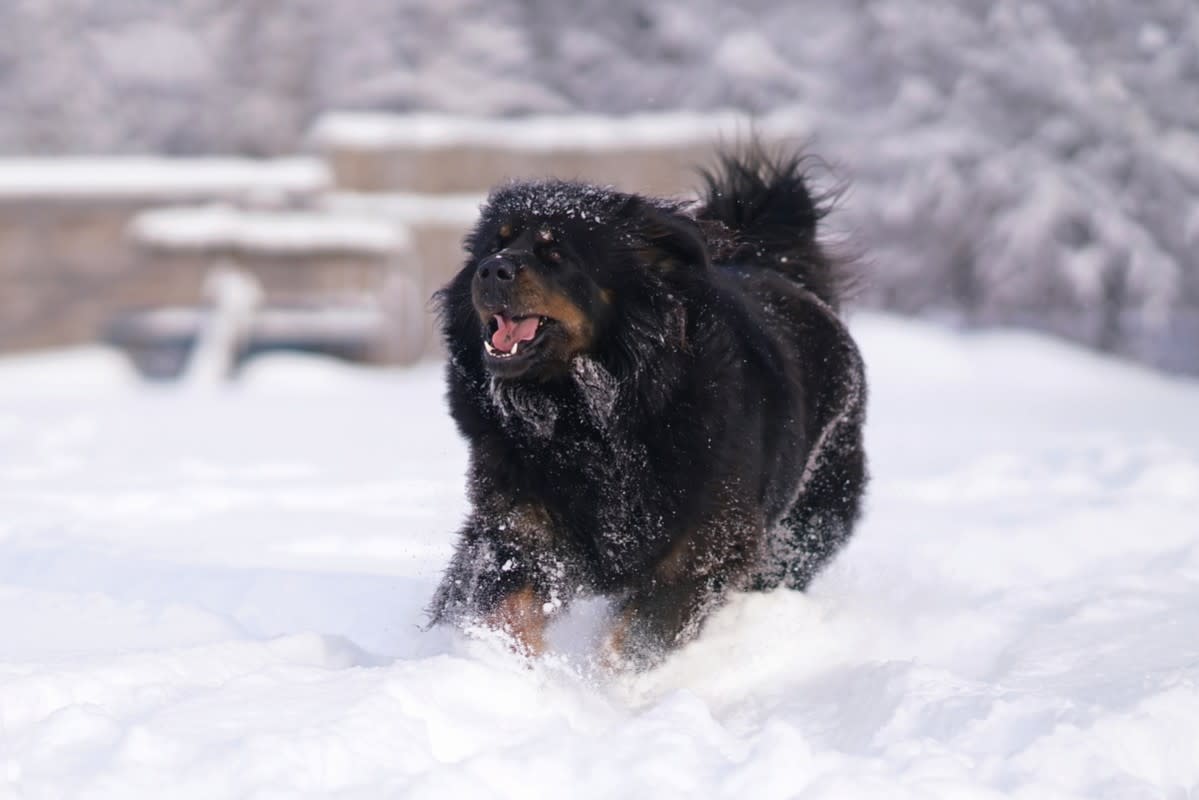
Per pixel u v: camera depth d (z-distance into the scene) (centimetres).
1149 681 604
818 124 4266
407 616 721
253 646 610
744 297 752
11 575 793
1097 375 2902
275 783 447
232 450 1545
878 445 1612
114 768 452
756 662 672
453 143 2920
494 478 661
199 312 2700
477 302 629
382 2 5084
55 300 2669
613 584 668
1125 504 1101
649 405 648
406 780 460
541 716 561
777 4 4653
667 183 2986
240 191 2805
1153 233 4028
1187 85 4000
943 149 4059
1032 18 4072
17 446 1578
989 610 776
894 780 488
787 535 828
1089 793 505
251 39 5219
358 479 1302
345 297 2728
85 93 5219
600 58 4941
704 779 486
